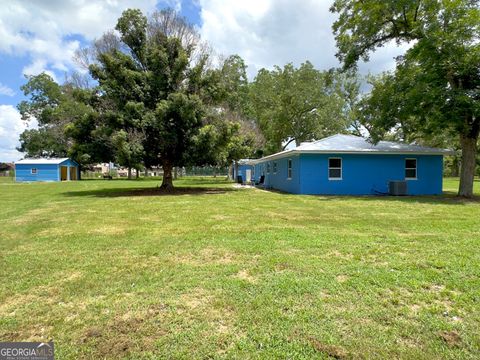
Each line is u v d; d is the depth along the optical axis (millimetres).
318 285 3363
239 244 5082
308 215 8227
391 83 14352
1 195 15508
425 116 12984
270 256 4402
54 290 3305
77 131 15500
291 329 2510
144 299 3074
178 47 16578
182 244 5133
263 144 30844
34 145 42625
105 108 15727
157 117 14727
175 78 16219
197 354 2209
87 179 42062
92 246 5062
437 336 2408
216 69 17719
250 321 2637
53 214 8727
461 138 13883
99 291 3270
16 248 4980
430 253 4516
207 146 15195
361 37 14562
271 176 22078
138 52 16766
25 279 3613
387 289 3271
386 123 14070
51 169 36656
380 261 4168
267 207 10016
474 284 3369
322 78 31969
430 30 11898
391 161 15891
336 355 2186
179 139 15516
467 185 13750
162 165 18344
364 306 2900
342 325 2572
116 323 2623
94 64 16312
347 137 18281
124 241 5391
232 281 3477
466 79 12281
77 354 2211
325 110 32062
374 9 13289
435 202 11500
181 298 3088
